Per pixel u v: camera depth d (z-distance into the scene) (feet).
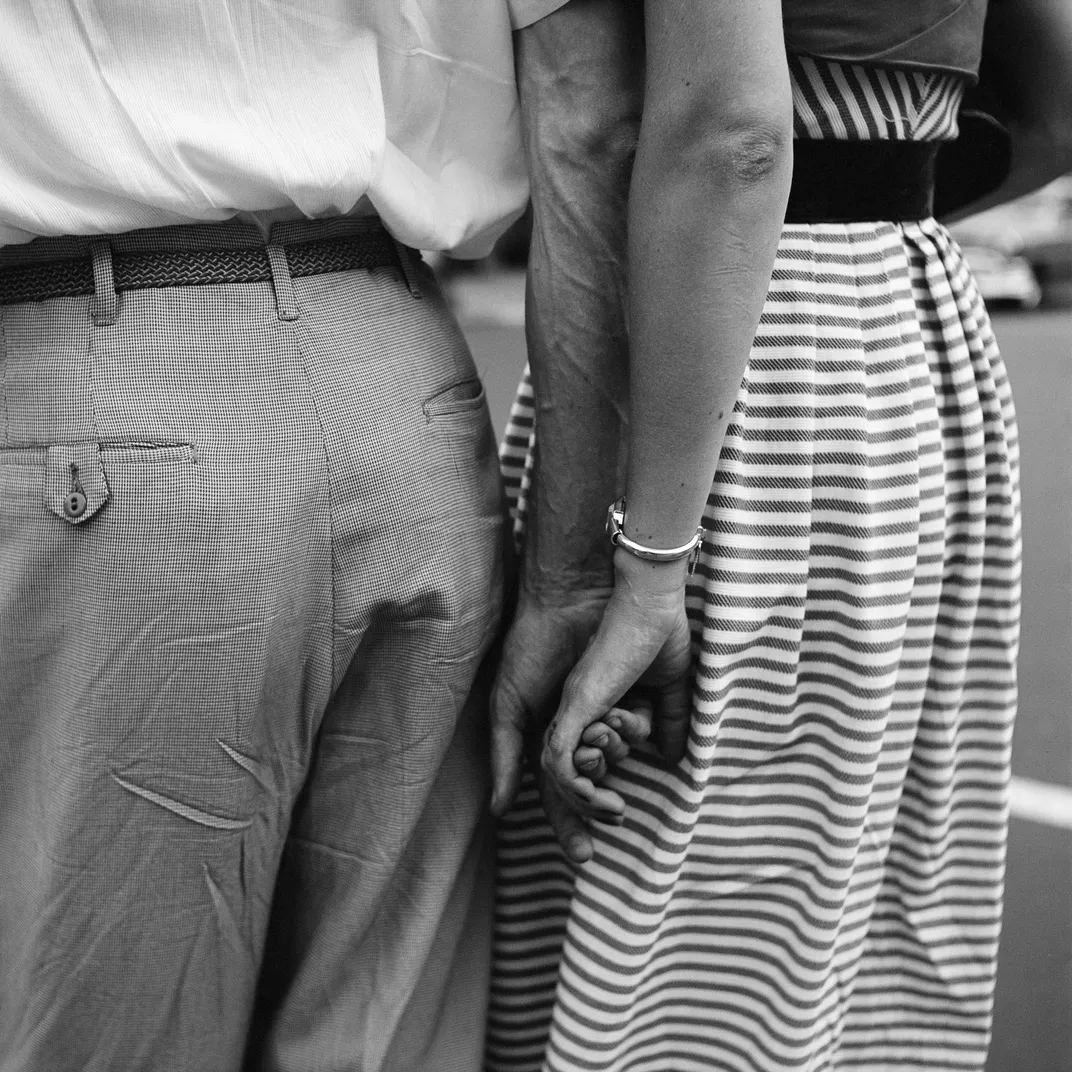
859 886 3.82
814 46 3.14
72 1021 3.28
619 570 3.14
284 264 2.97
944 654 3.77
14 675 3.02
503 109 3.22
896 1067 4.17
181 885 3.17
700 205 2.71
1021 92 4.08
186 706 2.97
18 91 2.71
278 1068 3.66
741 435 3.28
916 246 3.50
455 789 3.55
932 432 3.51
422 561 3.13
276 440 2.91
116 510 2.83
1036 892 7.16
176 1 2.71
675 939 3.76
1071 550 13.70
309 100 2.89
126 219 2.82
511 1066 4.14
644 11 2.87
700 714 3.37
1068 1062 5.70
